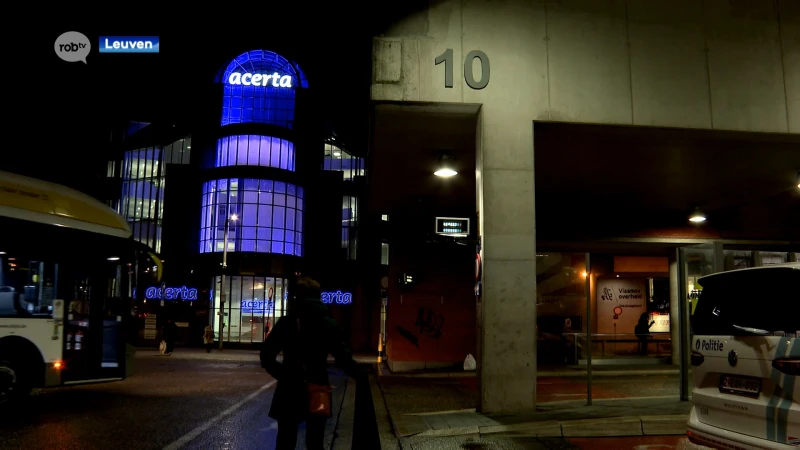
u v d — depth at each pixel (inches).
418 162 542.0
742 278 234.8
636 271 893.8
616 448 293.3
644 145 462.6
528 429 325.7
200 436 325.1
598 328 931.3
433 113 417.7
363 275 1907.0
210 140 1951.3
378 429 351.6
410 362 776.9
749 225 771.4
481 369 384.5
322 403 187.8
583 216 737.0
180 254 1851.6
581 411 369.7
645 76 418.3
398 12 408.2
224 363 995.3
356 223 2158.0
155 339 1726.1
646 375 657.0
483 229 394.0
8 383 397.1
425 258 800.9
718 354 234.1
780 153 480.4
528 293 390.3
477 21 411.2
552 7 418.9
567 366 733.9
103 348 471.8
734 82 425.1
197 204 1894.7
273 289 1844.2
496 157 399.9
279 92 2078.0
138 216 2187.5
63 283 434.9
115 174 2214.6
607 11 422.9
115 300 483.5
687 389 411.8
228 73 2055.9
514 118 404.2
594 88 413.1
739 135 431.8
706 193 639.8
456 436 323.3
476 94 402.9
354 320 1877.5
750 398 217.0
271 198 1867.6
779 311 215.6
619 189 625.9
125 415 393.4
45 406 434.0
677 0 430.0
